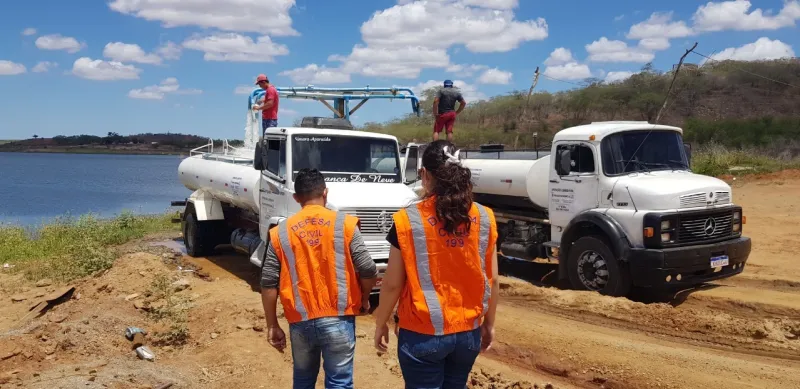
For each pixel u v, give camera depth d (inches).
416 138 1032.8
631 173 393.1
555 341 301.3
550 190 423.8
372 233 364.5
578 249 396.2
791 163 874.8
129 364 272.4
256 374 257.6
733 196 728.3
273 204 417.7
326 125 441.4
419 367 149.4
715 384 247.1
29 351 274.8
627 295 394.6
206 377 260.4
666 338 317.7
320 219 183.3
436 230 148.7
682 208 366.6
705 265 364.5
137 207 1261.1
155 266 443.8
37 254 573.6
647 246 361.1
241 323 322.7
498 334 317.1
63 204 1360.7
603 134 393.7
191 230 555.5
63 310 348.8
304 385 183.9
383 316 155.0
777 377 253.6
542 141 1104.2
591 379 265.0
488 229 154.0
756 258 478.3
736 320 323.3
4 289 440.5
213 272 490.0
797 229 569.3
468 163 503.2
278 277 184.1
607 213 381.7
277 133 417.7
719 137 1200.8
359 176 409.4
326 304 177.6
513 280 422.0
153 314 344.5
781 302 349.4
